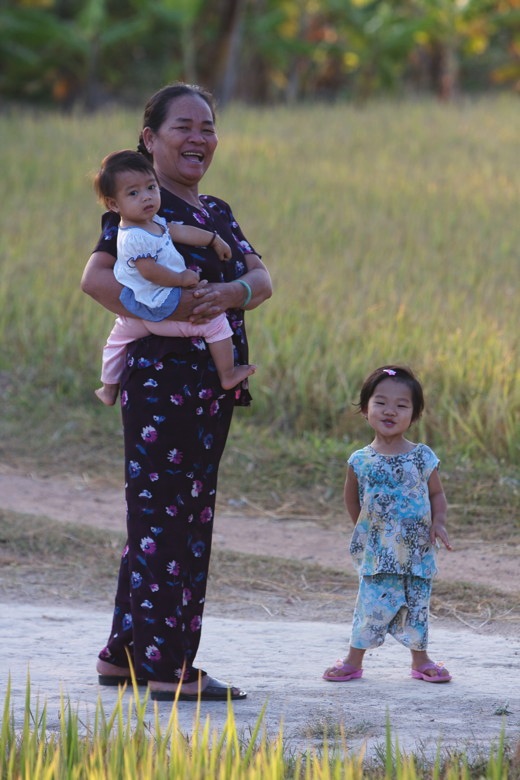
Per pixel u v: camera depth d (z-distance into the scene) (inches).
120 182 590.6
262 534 1124.5
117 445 1378.0
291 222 2234.3
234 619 871.7
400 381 688.4
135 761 428.8
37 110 4842.5
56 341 1592.0
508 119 3609.7
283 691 650.2
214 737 463.5
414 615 677.9
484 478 1193.4
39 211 2300.7
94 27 4394.7
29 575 975.0
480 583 951.0
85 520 1155.3
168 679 623.2
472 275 1796.3
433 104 4005.9
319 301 1612.9
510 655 749.3
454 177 2726.4
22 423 1413.6
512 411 1273.4
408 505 681.6
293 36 5182.1
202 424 627.8
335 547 1091.3
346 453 1284.4
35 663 708.7
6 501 1203.9
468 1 4468.5
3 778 430.9
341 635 812.0
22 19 4382.4
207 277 623.2
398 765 433.4
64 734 463.2
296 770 448.8
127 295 605.9
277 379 1417.3
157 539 624.4
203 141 629.9
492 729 558.6
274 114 3762.3
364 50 4805.6
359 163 2935.5
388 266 1857.8
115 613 654.5
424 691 647.1
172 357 618.2
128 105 5027.1
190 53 4480.8
